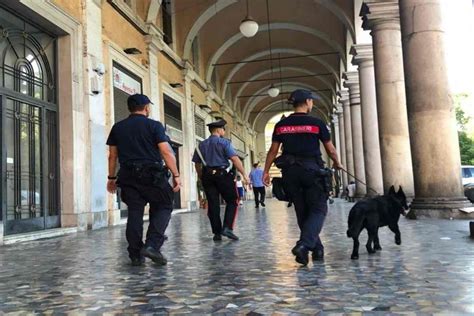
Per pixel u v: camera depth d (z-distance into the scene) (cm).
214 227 718
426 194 927
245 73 3309
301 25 2450
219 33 2494
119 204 1268
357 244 489
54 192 995
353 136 2192
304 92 489
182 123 2033
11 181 856
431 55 927
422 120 928
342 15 1948
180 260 530
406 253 509
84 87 1079
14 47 895
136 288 388
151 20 1598
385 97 1219
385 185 1223
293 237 720
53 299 359
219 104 2998
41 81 979
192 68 2170
